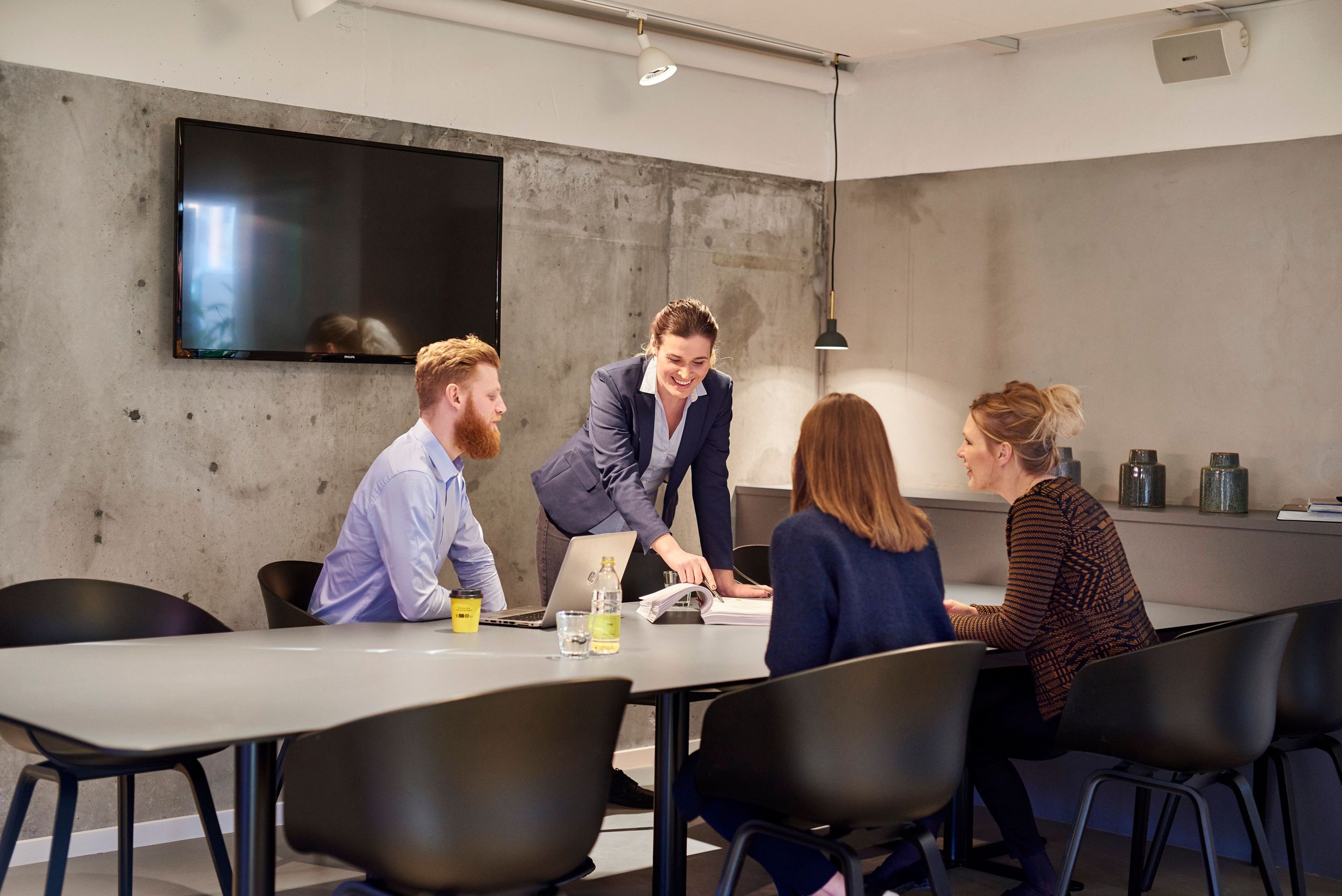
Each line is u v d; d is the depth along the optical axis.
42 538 3.71
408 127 4.41
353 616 3.25
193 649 2.66
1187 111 4.64
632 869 3.73
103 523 3.82
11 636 2.94
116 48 3.79
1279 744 3.34
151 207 3.87
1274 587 3.88
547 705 1.94
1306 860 3.80
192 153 3.88
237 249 3.98
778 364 5.57
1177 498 4.68
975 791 4.62
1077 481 4.75
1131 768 3.37
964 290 5.27
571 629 2.62
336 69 4.24
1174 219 4.68
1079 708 2.85
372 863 1.91
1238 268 4.52
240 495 4.09
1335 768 3.58
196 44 3.94
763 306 5.51
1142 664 2.75
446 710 1.86
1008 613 2.95
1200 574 4.05
